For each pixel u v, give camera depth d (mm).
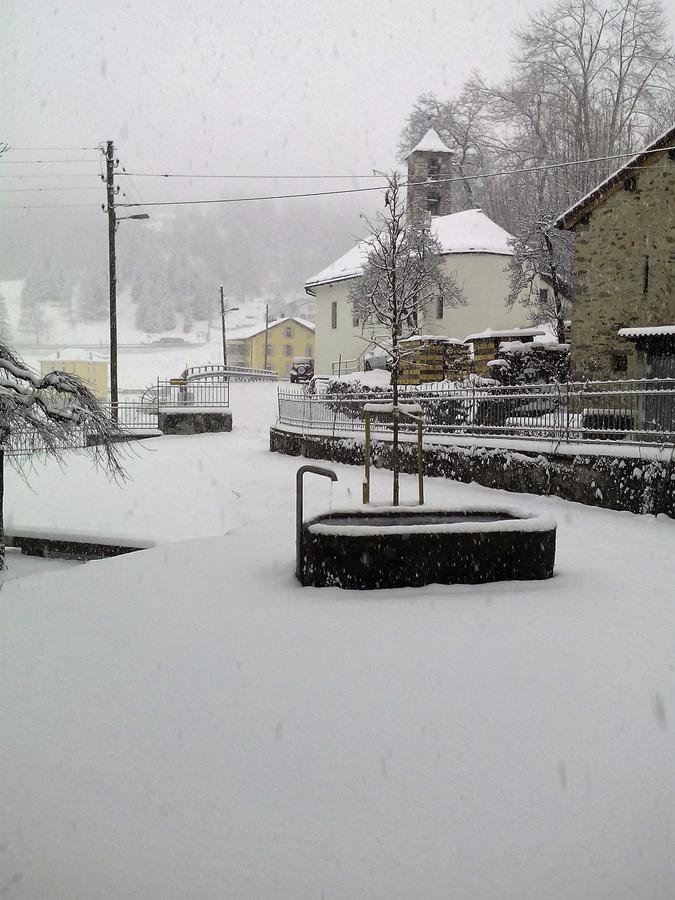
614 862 3264
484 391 17719
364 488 9367
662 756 4105
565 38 45062
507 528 8031
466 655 5691
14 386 15859
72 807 3740
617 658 5586
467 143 59312
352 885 3143
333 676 5324
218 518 17484
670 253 22062
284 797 3777
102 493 20750
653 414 13383
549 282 35719
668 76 44344
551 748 4215
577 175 45656
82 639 6434
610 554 9648
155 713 4805
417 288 29859
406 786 3855
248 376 51000
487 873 3201
